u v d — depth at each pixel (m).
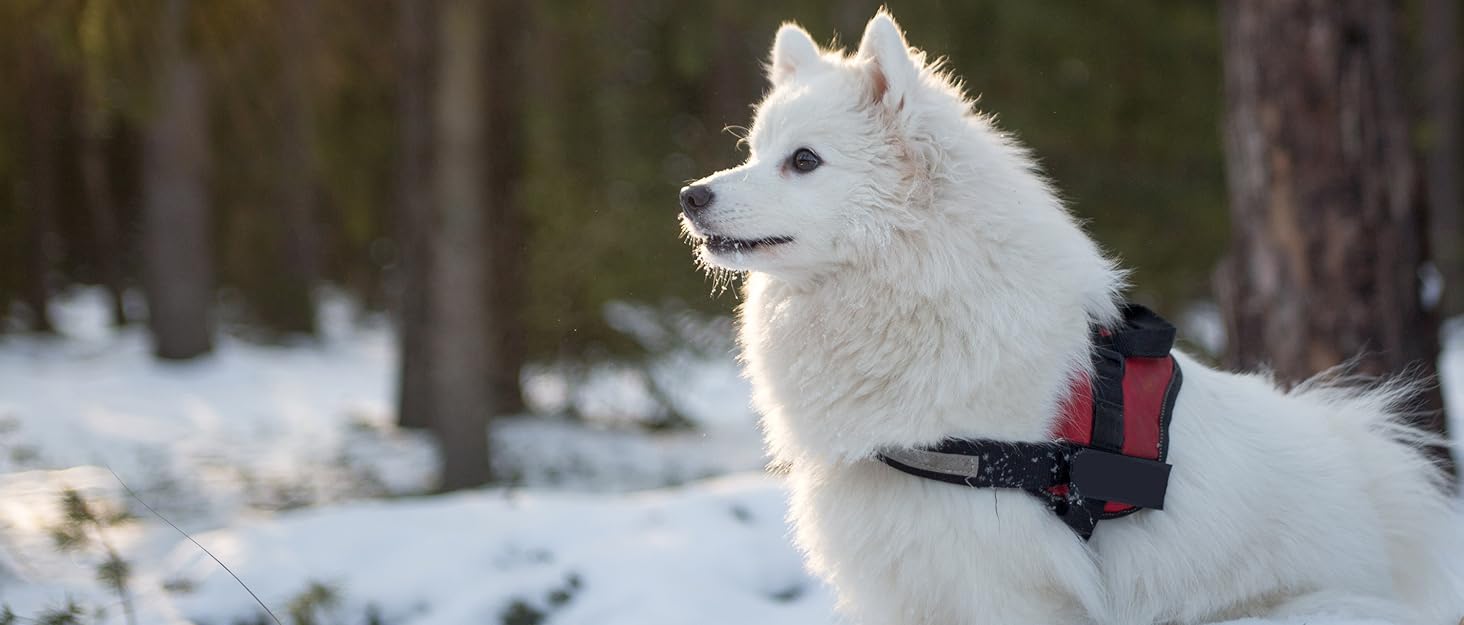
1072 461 2.52
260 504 8.30
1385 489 3.05
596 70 10.67
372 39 11.46
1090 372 2.63
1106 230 9.36
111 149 19.34
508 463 9.67
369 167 13.05
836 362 2.72
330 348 18.47
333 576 4.23
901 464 2.62
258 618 3.97
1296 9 4.76
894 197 2.70
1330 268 4.77
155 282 15.27
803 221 2.76
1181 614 2.72
